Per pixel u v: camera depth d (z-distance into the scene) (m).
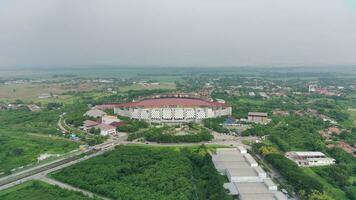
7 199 195.38
